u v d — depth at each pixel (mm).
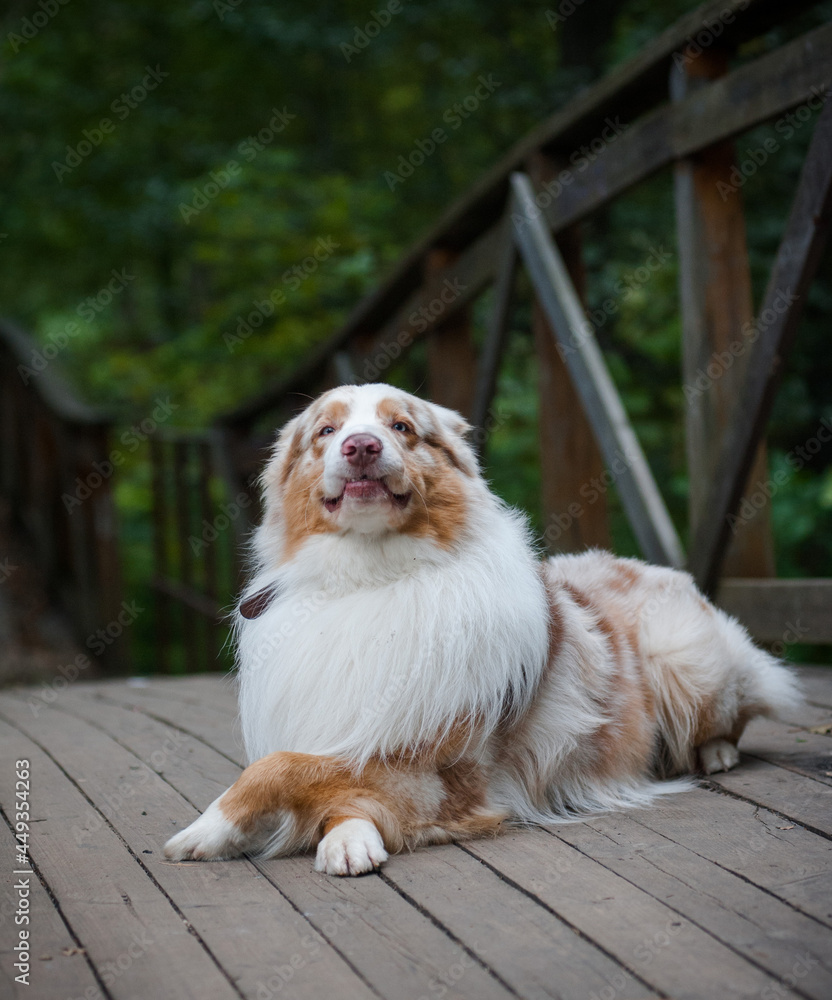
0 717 5305
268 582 3330
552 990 1977
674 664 3590
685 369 4945
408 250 7242
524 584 3205
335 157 14203
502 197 6395
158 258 15102
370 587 3139
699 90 4609
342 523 3070
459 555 3168
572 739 3260
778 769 3590
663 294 8812
